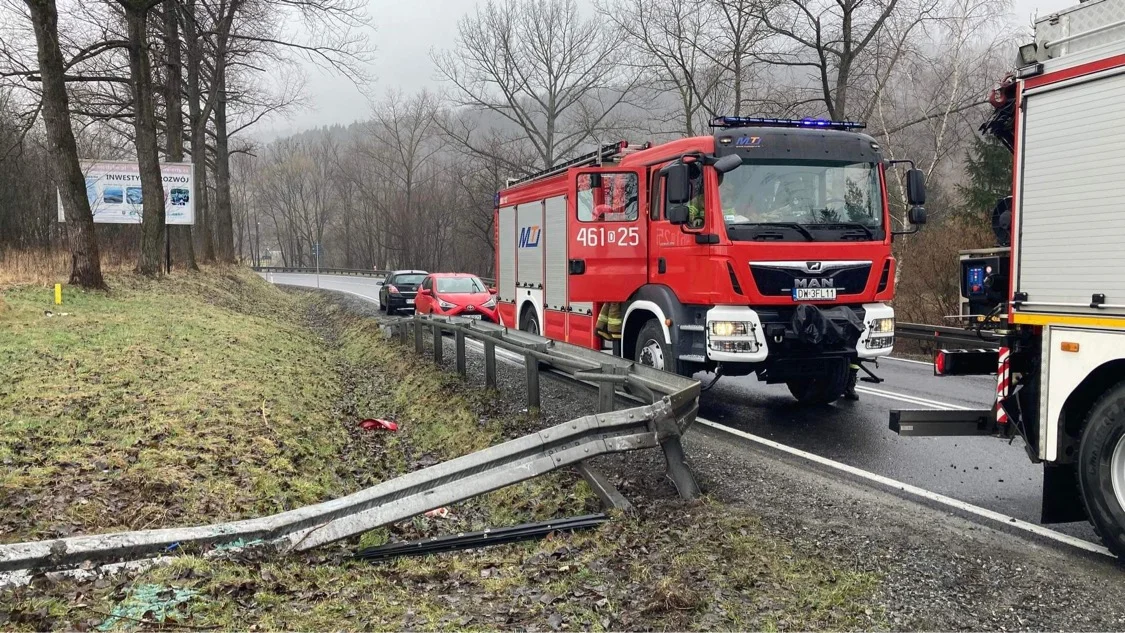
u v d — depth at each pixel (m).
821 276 8.03
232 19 26.23
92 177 25.66
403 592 4.15
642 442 5.57
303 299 36.22
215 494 5.71
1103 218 4.36
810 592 4.03
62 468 5.71
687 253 8.32
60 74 15.53
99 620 3.49
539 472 5.18
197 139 31.53
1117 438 4.35
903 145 23.55
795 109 25.81
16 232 25.08
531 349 8.62
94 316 12.88
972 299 5.60
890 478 6.21
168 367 9.73
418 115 66.88
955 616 3.76
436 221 67.81
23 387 7.77
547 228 11.91
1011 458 6.85
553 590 4.17
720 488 5.84
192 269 26.17
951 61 21.06
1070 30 4.56
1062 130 4.59
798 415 8.88
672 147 8.84
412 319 14.99
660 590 3.96
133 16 19.08
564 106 43.53
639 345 9.40
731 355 7.80
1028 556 4.51
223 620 3.59
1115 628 3.63
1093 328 4.42
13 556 3.85
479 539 5.00
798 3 22.39
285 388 10.28
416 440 8.86
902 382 11.52
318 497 6.30
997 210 5.87
